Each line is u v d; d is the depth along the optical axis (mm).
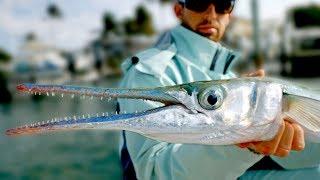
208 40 502
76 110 3281
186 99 365
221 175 370
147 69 454
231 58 520
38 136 2850
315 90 399
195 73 487
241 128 362
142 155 427
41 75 7969
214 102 362
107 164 1994
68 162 2062
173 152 398
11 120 3951
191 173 377
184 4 515
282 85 379
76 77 8617
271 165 495
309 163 492
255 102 366
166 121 361
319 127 369
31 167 2027
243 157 364
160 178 406
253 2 3070
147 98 370
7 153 2381
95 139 2594
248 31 5625
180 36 508
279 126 363
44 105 4754
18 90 356
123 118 358
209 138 363
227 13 521
